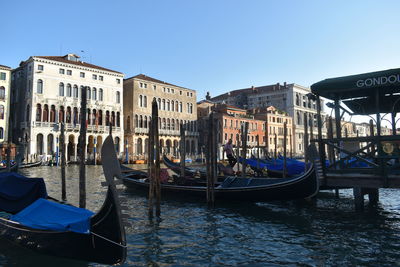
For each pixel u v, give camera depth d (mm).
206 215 9852
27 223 5855
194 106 52969
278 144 61438
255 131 56656
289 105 67562
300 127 67812
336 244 7051
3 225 6406
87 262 5742
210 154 11250
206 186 12305
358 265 5863
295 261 6074
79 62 41500
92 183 18094
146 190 13711
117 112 43281
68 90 38812
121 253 5027
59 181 19000
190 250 6668
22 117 38500
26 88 37594
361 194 10086
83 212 5758
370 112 11844
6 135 35781
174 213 10094
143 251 6566
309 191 9797
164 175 13727
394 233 7867
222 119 51031
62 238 5438
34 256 5887
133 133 44562
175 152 48875
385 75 8438
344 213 10180
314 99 10242
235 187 11016
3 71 36062
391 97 10711
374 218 9469
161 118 48000
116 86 43094
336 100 10328
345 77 9164
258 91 72250
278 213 10188
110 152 5223
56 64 37875
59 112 37875
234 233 7941
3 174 7477
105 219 5141
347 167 9805
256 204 11562
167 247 6840
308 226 8609
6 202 7078
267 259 6176
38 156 33844
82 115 7938
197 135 52625
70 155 39531
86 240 5297
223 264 5922
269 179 11008
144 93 46406
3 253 6137
